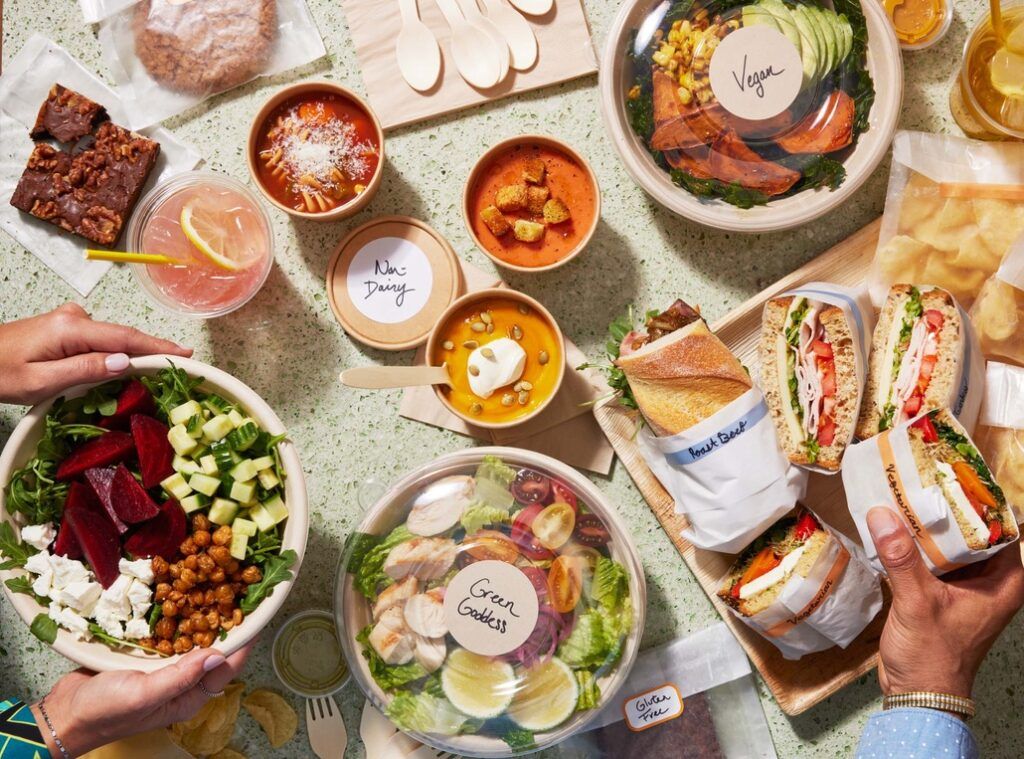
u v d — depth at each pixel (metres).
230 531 1.13
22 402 1.15
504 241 1.32
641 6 1.25
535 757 1.38
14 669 1.40
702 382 1.20
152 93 1.38
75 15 1.40
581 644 1.16
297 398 1.40
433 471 1.22
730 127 1.24
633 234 1.38
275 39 1.37
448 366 1.30
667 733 1.36
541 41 1.36
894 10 1.34
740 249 1.38
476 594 1.14
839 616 1.23
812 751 1.36
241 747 1.40
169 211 1.30
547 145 1.30
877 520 1.11
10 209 1.40
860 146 1.27
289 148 1.29
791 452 1.30
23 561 1.12
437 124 1.39
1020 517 1.26
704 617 1.38
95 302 1.41
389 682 1.18
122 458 1.16
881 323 1.29
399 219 1.36
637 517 1.38
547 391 1.29
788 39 1.22
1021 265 1.26
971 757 1.10
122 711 1.07
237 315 1.40
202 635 1.12
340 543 1.39
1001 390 1.28
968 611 1.13
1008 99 1.24
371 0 1.37
